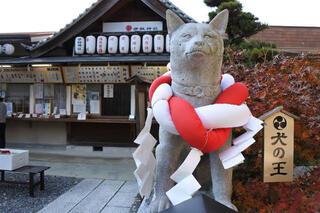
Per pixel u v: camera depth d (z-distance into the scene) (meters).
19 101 8.48
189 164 2.08
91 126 8.30
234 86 2.37
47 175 6.14
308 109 3.45
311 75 3.79
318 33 12.66
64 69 7.57
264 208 2.68
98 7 6.87
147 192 2.49
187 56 2.20
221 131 2.14
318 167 2.99
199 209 1.00
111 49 7.13
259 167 3.30
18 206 4.41
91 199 4.68
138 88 5.45
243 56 4.59
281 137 2.67
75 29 7.12
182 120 2.04
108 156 7.76
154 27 7.42
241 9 7.30
